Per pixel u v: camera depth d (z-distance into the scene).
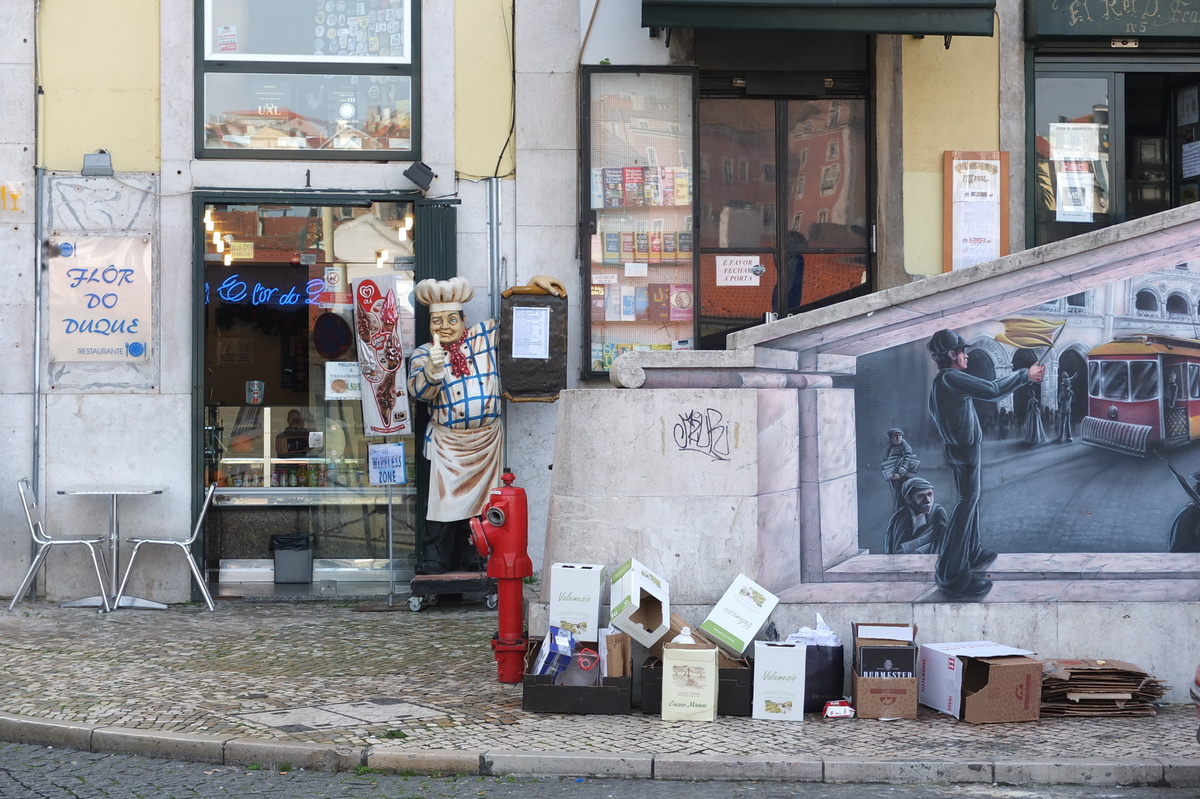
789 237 10.78
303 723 6.48
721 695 6.82
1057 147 10.73
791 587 7.37
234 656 8.09
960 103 10.55
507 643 7.43
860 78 10.73
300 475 10.45
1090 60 10.70
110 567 10.04
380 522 10.53
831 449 7.46
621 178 10.26
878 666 6.84
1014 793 5.78
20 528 9.98
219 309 10.27
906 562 7.45
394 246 10.37
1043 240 10.71
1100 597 7.46
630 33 10.39
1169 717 6.95
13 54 10.03
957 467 7.49
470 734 6.33
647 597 7.14
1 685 7.27
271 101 10.30
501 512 7.41
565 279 10.38
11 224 10.02
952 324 7.52
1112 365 7.53
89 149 10.10
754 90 10.67
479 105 10.37
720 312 10.77
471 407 9.79
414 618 9.44
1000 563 7.47
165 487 10.09
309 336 10.38
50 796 5.53
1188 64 10.73
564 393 7.38
